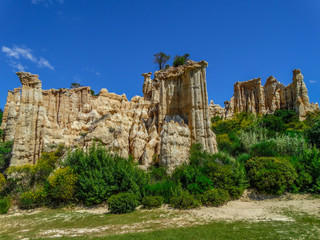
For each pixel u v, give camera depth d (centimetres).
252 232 1462
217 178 2480
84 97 4991
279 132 4897
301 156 2645
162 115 3891
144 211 2170
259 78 8412
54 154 3403
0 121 7825
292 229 1457
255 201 2297
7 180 2978
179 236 1495
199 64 3725
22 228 1994
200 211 2030
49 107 4594
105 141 3625
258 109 8188
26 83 3575
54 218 2208
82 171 2716
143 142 3759
